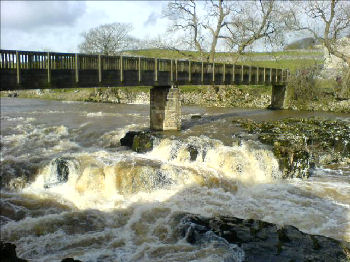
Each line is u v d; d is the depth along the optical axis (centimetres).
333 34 3738
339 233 1216
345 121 2608
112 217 1382
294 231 1197
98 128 2780
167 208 1431
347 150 1962
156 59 2111
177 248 1160
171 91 2264
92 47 6544
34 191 1612
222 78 2764
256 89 4316
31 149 2205
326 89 3678
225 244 1132
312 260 1023
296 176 1752
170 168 1634
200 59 4694
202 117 3062
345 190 1588
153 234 1264
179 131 2261
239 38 4316
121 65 1872
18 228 1292
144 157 1856
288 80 3725
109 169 1612
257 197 1539
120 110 4044
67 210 1441
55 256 1139
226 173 1716
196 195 1543
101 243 1212
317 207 1421
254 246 1108
